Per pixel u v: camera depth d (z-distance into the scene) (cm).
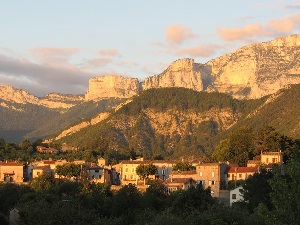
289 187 7362
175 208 13500
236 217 10388
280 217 6931
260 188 14075
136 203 15512
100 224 11594
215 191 19475
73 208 11519
